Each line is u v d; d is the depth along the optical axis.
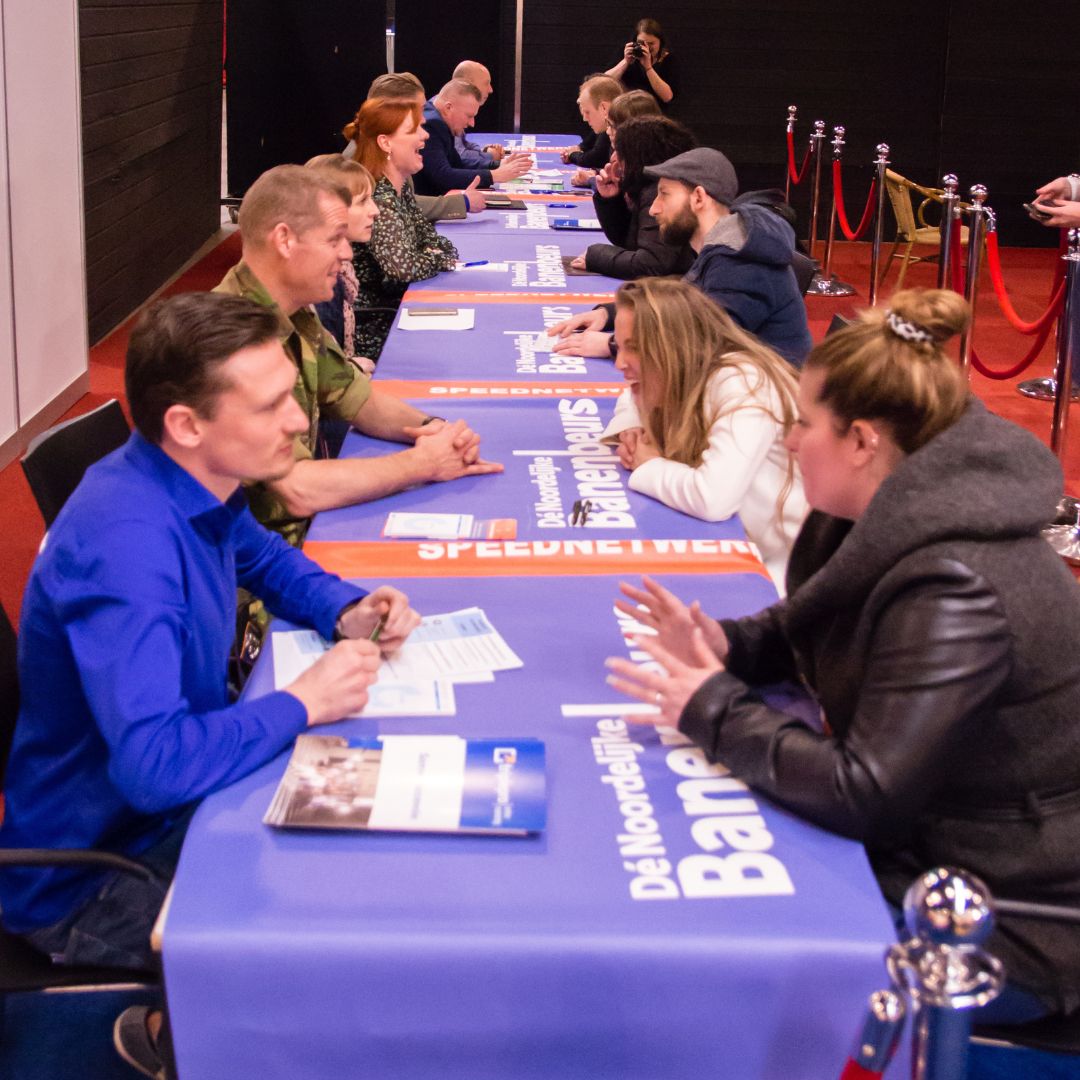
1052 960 1.55
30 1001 2.30
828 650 1.72
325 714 1.71
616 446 2.91
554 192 6.77
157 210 8.17
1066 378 4.55
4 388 5.02
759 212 3.52
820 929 1.32
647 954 1.30
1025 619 1.51
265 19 9.66
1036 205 4.67
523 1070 1.35
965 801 1.61
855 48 9.97
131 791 1.56
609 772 1.62
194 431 1.69
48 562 1.68
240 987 1.31
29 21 5.16
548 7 10.08
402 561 2.29
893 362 1.58
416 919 1.33
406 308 4.16
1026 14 9.82
